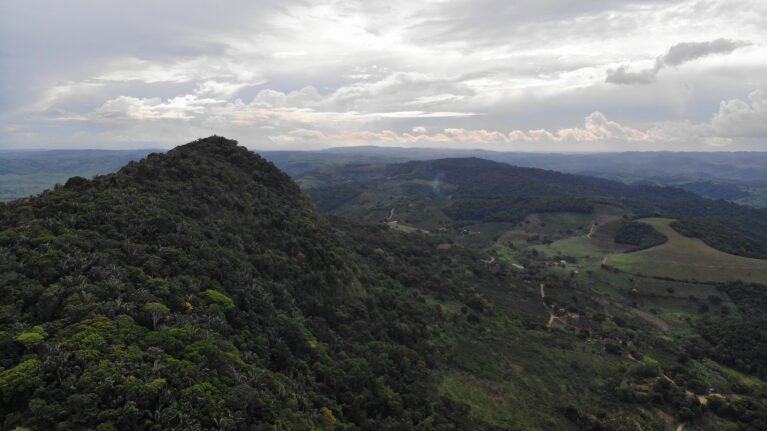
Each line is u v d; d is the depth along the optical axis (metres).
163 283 53.41
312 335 65.88
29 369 35.19
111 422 33.22
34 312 43.41
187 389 38.09
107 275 50.59
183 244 65.56
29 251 51.22
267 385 45.94
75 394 34.25
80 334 40.03
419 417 61.72
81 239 55.94
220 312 54.12
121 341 41.09
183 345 43.91
